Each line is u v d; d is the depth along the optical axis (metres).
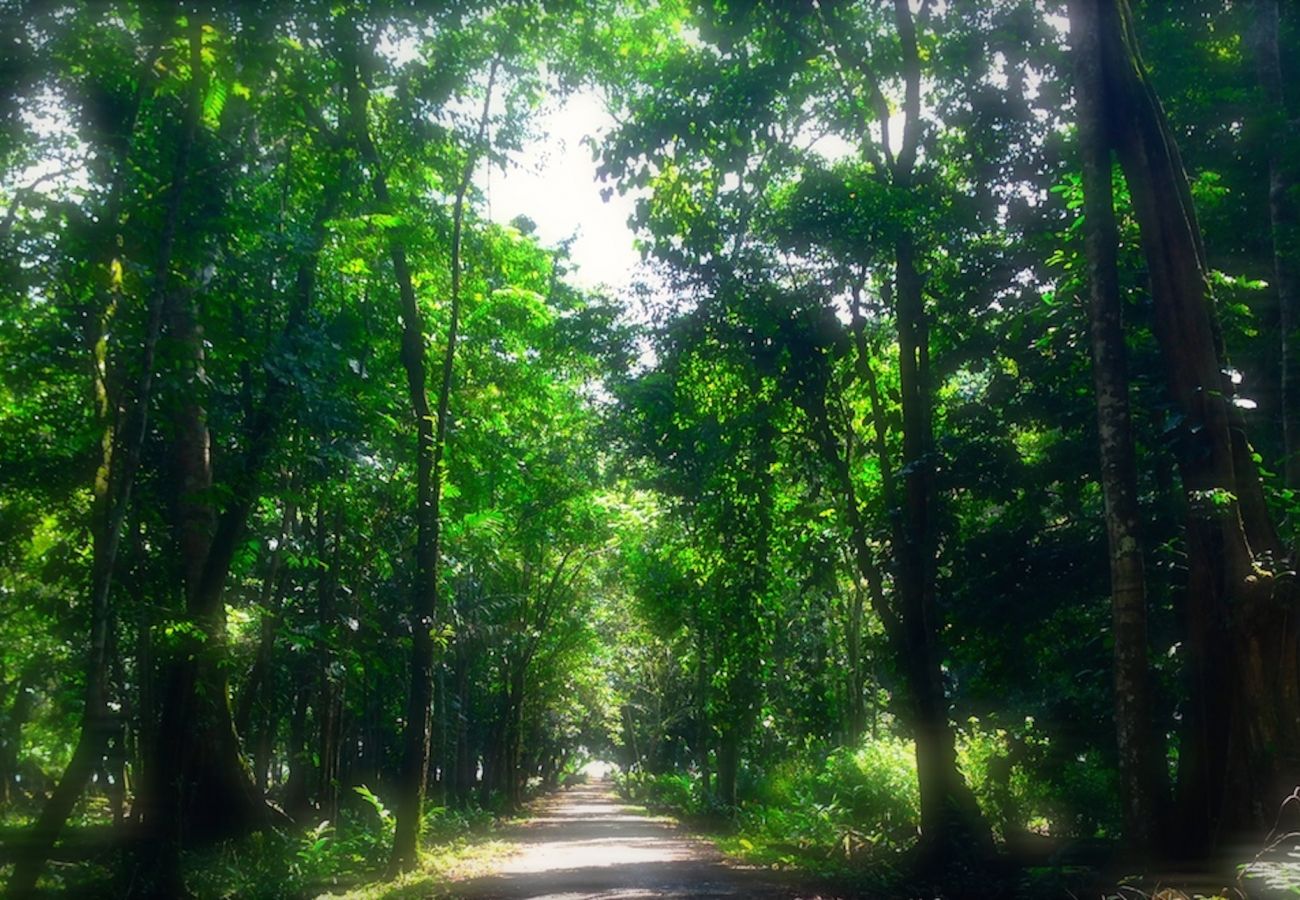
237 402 19.28
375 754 37.22
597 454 33.16
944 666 24.53
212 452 21.52
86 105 12.56
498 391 26.41
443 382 19.69
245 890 16.52
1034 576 17.86
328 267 19.89
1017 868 16.19
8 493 17.12
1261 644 11.13
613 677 70.81
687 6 19.06
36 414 16.97
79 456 17.03
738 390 22.09
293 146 19.81
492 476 27.75
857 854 19.12
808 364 20.23
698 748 48.38
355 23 16.48
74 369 14.38
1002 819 19.89
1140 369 15.12
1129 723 11.70
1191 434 11.96
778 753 38.16
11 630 20.00
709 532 24.08
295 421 19.27
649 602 37.66
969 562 18.66
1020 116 19.22
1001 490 18.58
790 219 19.14
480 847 24.61
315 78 16.70
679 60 19.66
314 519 27.22
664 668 58.12
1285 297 14.39
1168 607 15.60
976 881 14.92
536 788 80.50
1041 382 18.09
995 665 19.09
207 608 18.55
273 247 17.95
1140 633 11.76
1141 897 10.52
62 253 12.49
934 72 19.97
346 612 26.89
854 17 19.61
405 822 18.80
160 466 20.73
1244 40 17.05
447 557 30.72
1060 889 12.66
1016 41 19.16
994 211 19.66
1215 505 11.12
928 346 19.41
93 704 11.78
